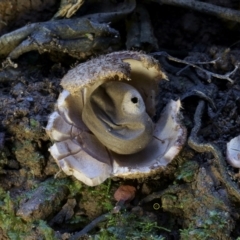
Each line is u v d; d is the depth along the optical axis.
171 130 0.48
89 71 0.46
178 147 0.47
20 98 0.51
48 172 0.49
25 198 0.48
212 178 0.48
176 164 0.49
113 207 0.48
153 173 0.47
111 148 0.48
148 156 0.48
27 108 0.50
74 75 0.46
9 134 0.50
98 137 0.48
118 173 0.47
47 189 0.48
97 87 0.48
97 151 0.48
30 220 0.47
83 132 0.48
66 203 0.48
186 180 0.48
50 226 0.48
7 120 0.49
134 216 0.47
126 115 0.47
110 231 0.47
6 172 0.49
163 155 0.48
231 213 0.47
